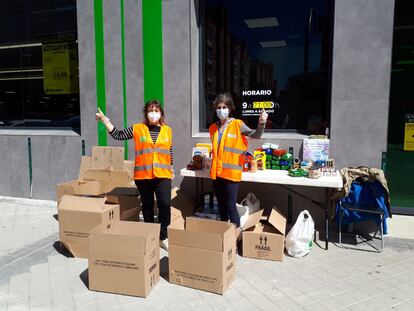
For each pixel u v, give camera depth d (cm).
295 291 332
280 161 457
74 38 614
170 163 419
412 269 372
